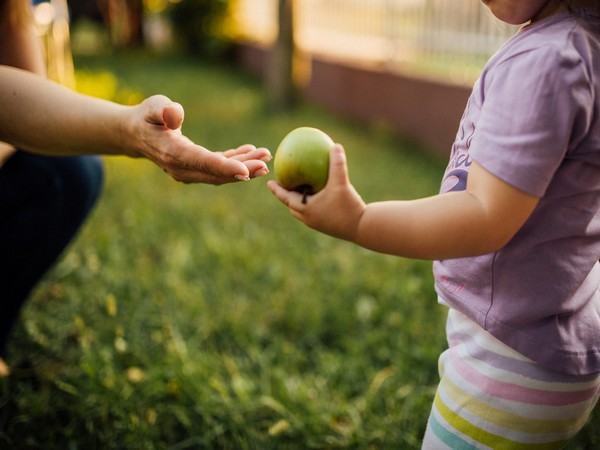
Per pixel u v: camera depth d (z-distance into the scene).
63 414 2.14
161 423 2.14
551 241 1.29
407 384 2.39
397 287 3.07
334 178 1.25
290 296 3.02
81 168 2.13
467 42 5.65
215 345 2.64
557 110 1.15
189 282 3.12
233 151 1.51
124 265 3.25
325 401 2.30
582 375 1.34
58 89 1.67
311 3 8.66
